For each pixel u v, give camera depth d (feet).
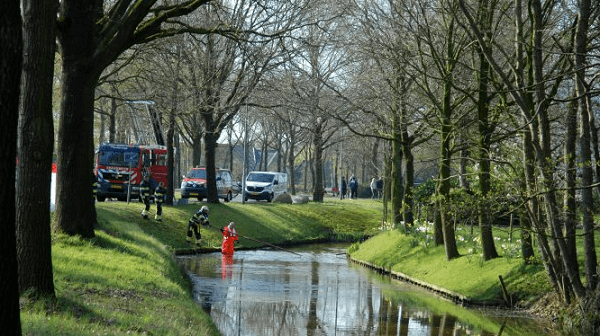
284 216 195.21
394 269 118.11
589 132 69.67
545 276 85.05
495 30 87.30
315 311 81.25
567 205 74.28
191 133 229.04
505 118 84.94
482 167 89.20
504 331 70.54
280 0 120.88
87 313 47.52
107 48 79.05
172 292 67.41
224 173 219.00
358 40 108.47
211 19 119.44
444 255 109.91
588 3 66.49
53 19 55.31
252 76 149.28
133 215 143.43
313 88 165.37
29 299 48.80
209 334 52.90
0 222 27.20
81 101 82.33
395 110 116.98
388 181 167.32
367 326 73.20
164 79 123.34
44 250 51.88
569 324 71.92
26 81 54.24
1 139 26.73
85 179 84.07
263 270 118.21
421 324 74.54
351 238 194.59
